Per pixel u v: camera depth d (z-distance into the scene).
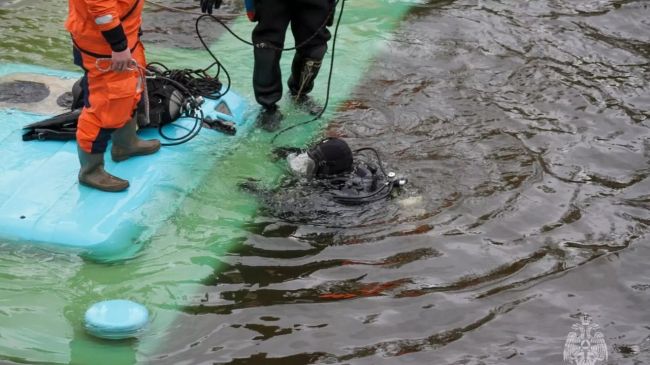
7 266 7.17
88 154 7.50
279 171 8.07
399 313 6.99
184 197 7.75
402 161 8.27
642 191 8.09
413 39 10.11
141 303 7.01
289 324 6.91
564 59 9.86
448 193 7.95
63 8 10.11
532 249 7.50
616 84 9.48
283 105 8.95
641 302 7.14
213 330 6.86
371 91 9.21
